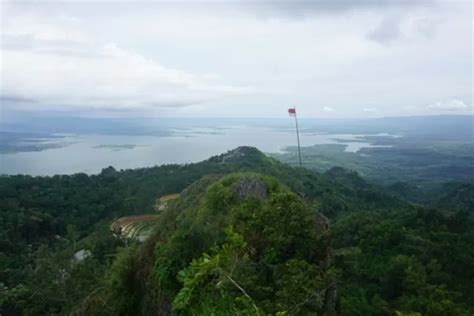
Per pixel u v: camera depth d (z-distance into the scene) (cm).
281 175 6438
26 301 2662
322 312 707
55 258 2711
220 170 7262
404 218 5500
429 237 4712
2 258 4444
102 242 3888
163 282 874
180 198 1175
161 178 7712
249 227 816
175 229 1046
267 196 1046
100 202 6725
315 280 680
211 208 1015
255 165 7444
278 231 794
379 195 8069
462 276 3862
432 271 3831
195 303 597
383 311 3117
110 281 1133
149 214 5706
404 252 4231
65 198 6844
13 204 6097
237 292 606
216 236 866
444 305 2778
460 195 8700
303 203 870
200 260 511
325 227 905
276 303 614
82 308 1262
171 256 879
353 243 4681
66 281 2484
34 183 7338
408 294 3388
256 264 745
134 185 7506
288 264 708
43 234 5778
